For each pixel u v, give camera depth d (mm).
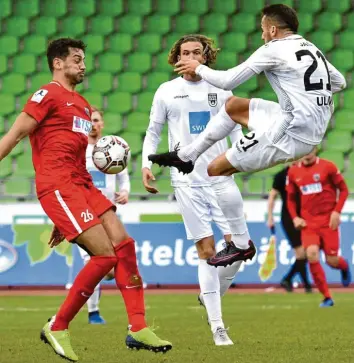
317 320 28078
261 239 43219
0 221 43000
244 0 59625
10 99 55469
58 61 17797
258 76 56844
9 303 36312
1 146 16875
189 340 22406
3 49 57406
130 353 19406
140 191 49688
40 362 17766
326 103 18391
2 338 23000
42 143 17344
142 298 17750
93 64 57312
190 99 21688
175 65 20031
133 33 58562
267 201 43406
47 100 17156
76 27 58531
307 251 35250
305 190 36812
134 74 57031
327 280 43438
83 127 17594
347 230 43375
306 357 18328
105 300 38188
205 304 21594
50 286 44500
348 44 59000
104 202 17781
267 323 27094
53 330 17422
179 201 22016
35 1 58844
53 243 18734
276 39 18516
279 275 43062
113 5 59156
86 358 18547
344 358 18172
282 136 18312
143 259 43125
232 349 20047
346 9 59812
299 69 18078
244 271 43219
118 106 55719
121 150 19453
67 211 17094
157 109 21984
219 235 42000
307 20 59406
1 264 42750
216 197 21141
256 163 18688
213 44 21828
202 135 19625
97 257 17172
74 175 17438
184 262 43062
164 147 52812
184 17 59125
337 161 52906
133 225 43250
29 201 44625
